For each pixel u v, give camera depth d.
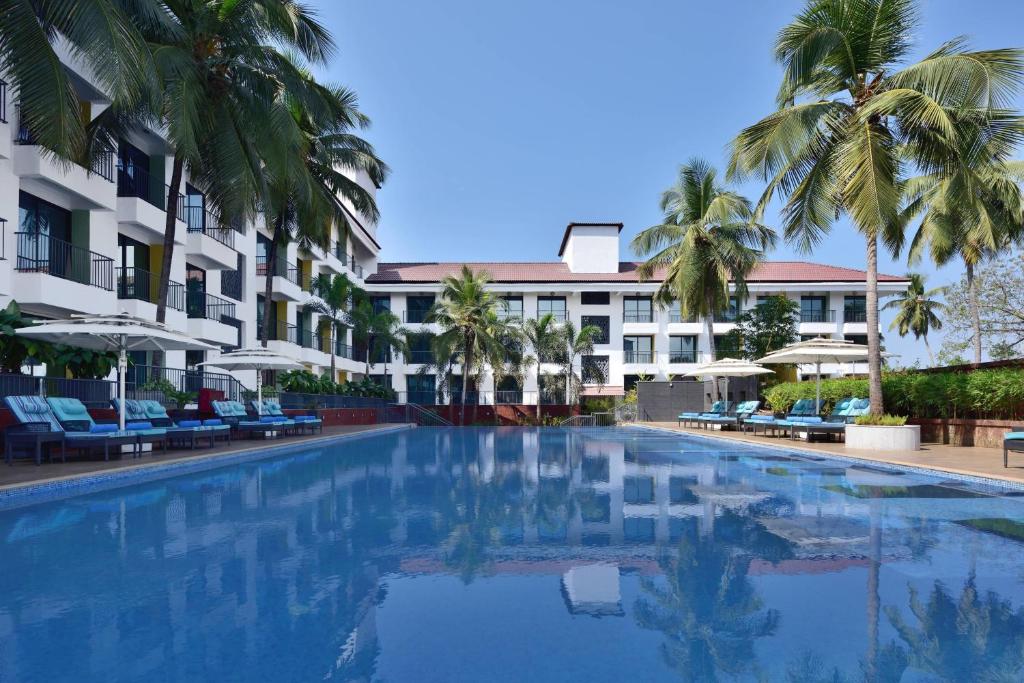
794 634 3.75
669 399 35.97
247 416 19.02
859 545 5.89
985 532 6.45
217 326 24.30
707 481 10.53
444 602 4.31
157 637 3.68
